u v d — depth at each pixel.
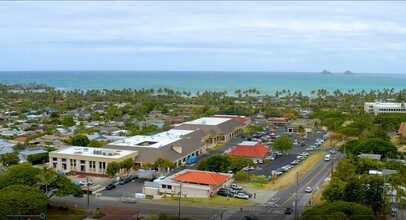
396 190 109.81
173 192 132.25
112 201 125.44
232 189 136.88
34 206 102.31
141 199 128.25
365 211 91.31
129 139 196.88
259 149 188.88
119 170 156.88
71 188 120.69
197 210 116.00
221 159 156.25
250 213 112.94
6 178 119.75
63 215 110.56
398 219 104.75
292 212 112.75
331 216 85.94
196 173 136.50
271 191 136.62
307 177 154.62
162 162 160.88
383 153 175.00
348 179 119.56
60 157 167.38
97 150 168.12
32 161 179.00
